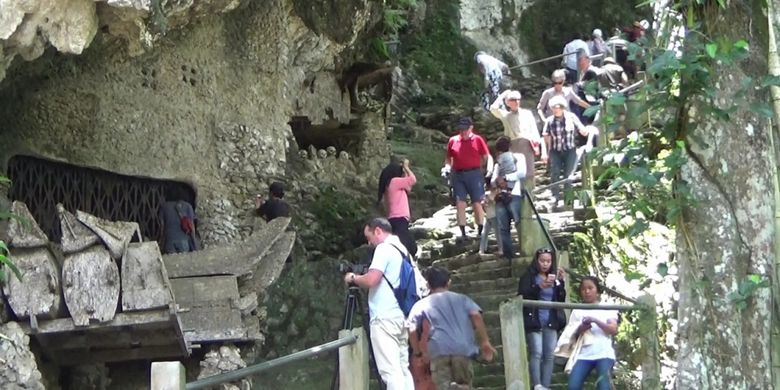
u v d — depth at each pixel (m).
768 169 9.02
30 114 13.21
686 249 9.05
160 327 10.76
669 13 9.27
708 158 9.02
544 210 16.20
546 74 29.05
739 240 8.93
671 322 13.62
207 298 11.23
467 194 16.05
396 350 10.04
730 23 9.05
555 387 12.56
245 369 8.16
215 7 13.95
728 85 9.00
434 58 27.02
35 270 10.52
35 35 10.80
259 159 15.97
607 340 11.02
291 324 14.88
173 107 14.94
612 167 9.51
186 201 15.02
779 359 8.87
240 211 15.62
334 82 18.41
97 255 10.60
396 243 10.27
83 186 13.90
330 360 14.41
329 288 15.23
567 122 16.52
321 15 17.27
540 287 11.88
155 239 14.57
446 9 27.86
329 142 19.39
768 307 8.89
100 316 10.51
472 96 26.38
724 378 8.85
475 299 13.94
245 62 16.05
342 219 17.38
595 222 15.05
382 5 18.58
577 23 29.52
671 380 13.34
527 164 16.19
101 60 13.95
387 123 20.28
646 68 9.44
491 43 28.36
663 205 9.33
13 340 10.20
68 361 11.30
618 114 10.52
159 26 12.35
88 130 13.80
